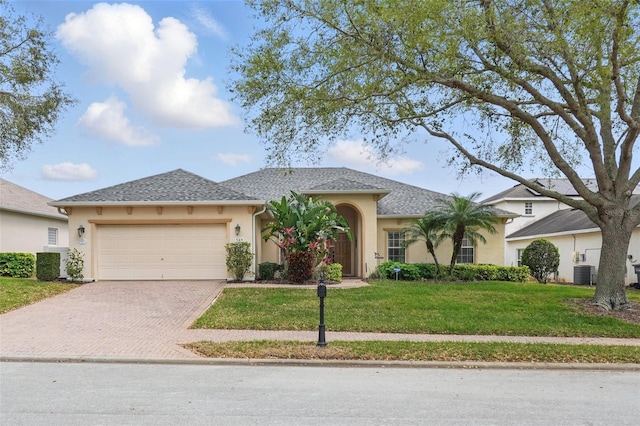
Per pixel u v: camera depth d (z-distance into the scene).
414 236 19.89
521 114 12.38
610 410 5.53
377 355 7.98
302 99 11.45
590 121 12.04
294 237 17.33
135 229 17.64
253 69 11.16
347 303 13.05
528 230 31.06
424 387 6.43
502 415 5.30
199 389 6.18
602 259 12.90
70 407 5.39
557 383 6.75
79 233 17.34
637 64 11.67
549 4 10.70
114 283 16.75
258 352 8.10
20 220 22.58
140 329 10.20
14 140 16.11
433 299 13.70
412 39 9.92
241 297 13.86
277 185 24.44
